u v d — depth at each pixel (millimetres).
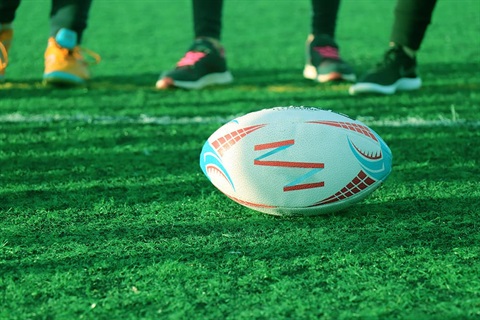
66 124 2895
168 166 2369
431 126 2812
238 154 1789
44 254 1681
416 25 3320
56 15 3477
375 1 6770
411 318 1374
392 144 2582
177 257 1653
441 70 3924
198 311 1408
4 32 3428
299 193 1775
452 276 1540
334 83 3678
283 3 6793
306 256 1649
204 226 1842
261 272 1567
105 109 3143
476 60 4172
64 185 2184
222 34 5246
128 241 1753
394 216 1889
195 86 3539
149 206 2000
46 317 1396
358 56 4438
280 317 1382
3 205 2008
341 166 1769
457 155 2439
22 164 2391
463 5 6328
